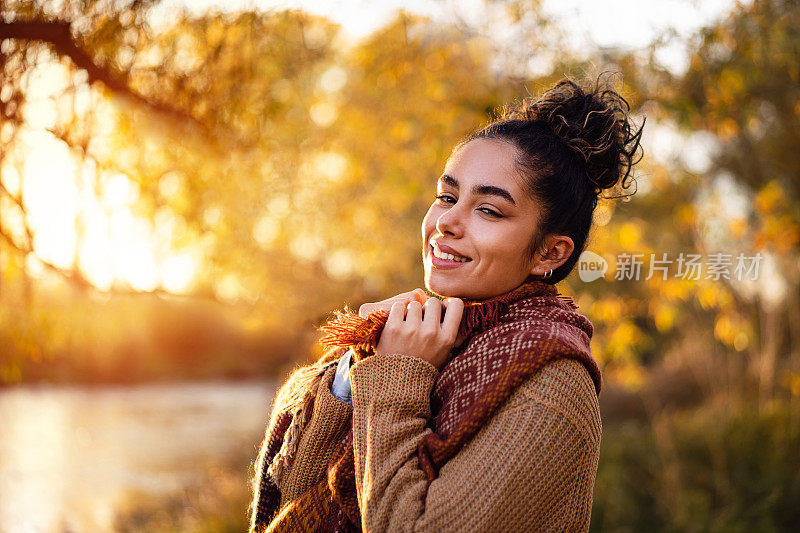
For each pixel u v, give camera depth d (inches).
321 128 213.0
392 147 212.4
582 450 42.5
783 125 219.3
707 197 207.9
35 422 599.5
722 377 266.7
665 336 366.3
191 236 137.8
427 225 50.7
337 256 253.4
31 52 80.7
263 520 52.9
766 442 213.8
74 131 86.3
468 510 39.3
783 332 259.6
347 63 204.7
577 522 42.8
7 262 94.5
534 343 43.1
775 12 159.5
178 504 309.9
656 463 213.9
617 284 199.5
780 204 181.5
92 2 83.2
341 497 45.6
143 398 776.3
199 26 98.8
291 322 246.7
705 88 164.7
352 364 51.4
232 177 155.9
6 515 321.7
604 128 49.8
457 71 181.8
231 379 940.6
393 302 52.6
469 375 44.0
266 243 220.8
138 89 94.1
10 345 103.7
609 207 152.8
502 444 40.8
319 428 48.6
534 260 48.8
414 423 43.4
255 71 111.9
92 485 377.4
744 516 184.1
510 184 47.0
